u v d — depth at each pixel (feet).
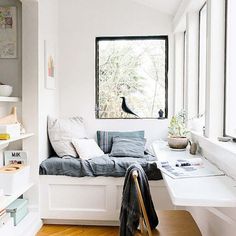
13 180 7.39
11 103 9.14
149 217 5.33
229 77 6.74
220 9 6.75
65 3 11.63
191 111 9.62
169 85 11.71
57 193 9.20
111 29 11.65
